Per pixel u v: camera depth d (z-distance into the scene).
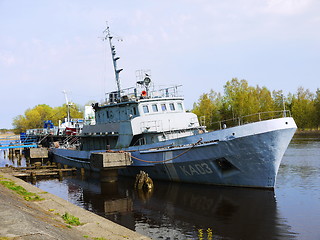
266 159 20.08
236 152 20.58
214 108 83.56
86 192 24.52
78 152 35.00
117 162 25.20
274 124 19.66
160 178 26.19
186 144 23.12
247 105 71.69
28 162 44.59
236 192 20.94
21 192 16.44
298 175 26.12
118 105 29.53
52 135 55.19
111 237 10.33
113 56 32.97
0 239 7.02
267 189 20.78
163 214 17.55
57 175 34.06
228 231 14.45
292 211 16.67
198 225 15.45
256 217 16.08
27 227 8.02
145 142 26.73
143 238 10.48
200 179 23.41
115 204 20.27
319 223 14.81
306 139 59.81
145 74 29.84
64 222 11.38
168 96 29.95
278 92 82.88
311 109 73.75
